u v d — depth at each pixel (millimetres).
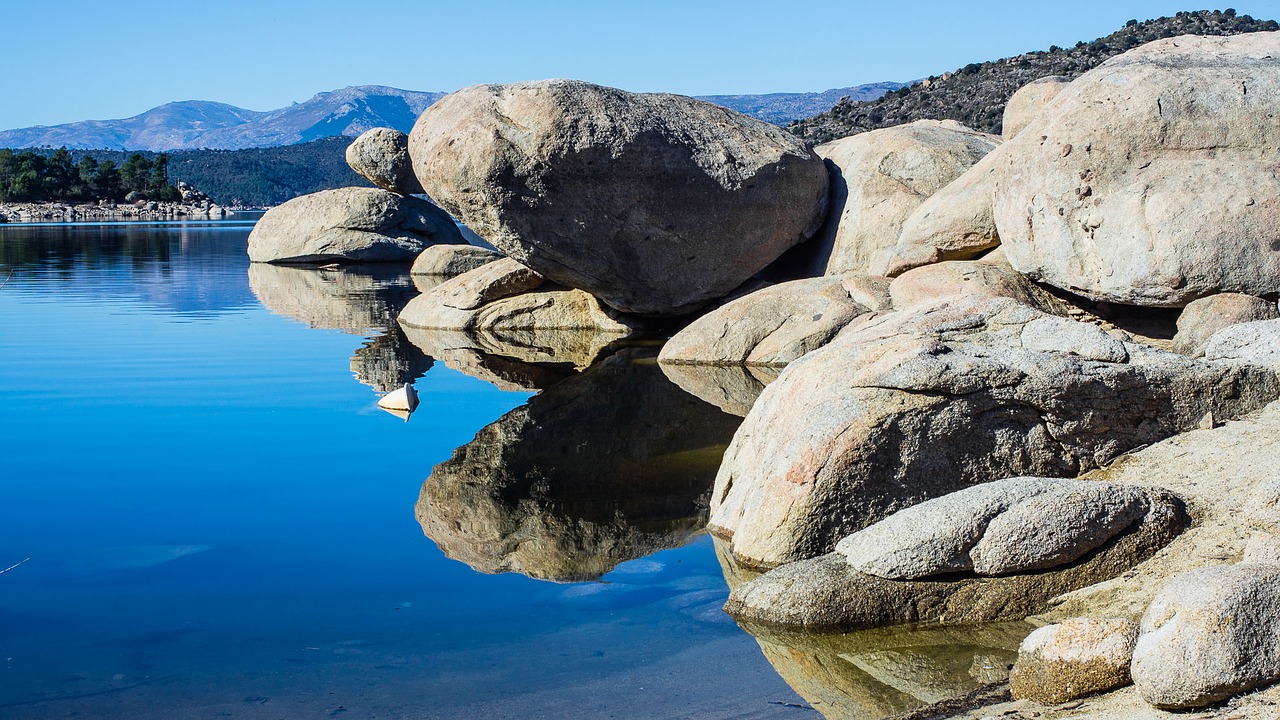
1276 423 6805
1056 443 6688
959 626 5574
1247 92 10945
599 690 5008
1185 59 11648
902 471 6383
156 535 7078
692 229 14898
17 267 28188
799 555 6312
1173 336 11391
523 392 11859
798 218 15359
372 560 6676
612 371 13031
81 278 25312
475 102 14352
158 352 14469
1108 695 4461
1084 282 11266
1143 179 10914
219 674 5121
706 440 9586
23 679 5043
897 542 5723
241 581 6293
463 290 17406
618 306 15969
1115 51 44125
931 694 4898
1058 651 4574
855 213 15125
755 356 13227
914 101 48656
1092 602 5484
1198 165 10820
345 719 4703
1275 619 4211
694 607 5953
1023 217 11797
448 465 8859
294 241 29766
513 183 14062
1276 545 5105
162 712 4750
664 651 5426
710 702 4891
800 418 6633
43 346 14852
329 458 9086
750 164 14891
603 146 14062
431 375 12914
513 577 6410
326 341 15633
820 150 17422
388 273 27391
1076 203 11250
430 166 14445
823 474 6293
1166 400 6953
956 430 6473
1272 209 10484
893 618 5656
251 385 12219
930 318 7656
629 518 7488
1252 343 7688
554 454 9219
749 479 6953
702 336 13570
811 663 5277
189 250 35781
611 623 5758
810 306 13430
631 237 14789
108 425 10188
